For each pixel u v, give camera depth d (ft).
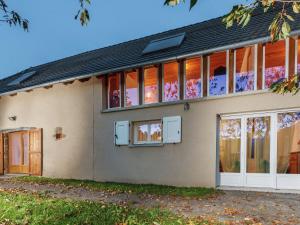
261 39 34.37
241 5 10.78
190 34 49.34
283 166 35.01
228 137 38.40
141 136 45.27
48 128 55.67
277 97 34.91
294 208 27.14
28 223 22.22
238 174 37.45
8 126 62.28
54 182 46.21
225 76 38.91
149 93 44.80
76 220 22.50
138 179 44.60
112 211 24.98
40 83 55.47
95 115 49.62
